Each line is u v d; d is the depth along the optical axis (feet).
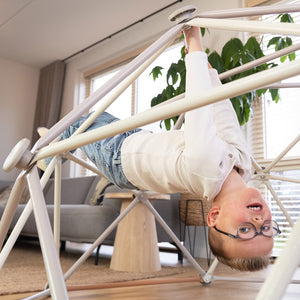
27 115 16.62
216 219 3.26
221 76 4.16
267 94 9.98
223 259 3.26
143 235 6.57
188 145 2.99
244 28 2.39
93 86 16.02
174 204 9.06
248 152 3.54
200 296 4.23
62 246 10.05
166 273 6.19
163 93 8.44
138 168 3.70
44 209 2.08
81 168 15.29
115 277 5.67
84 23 13.21
